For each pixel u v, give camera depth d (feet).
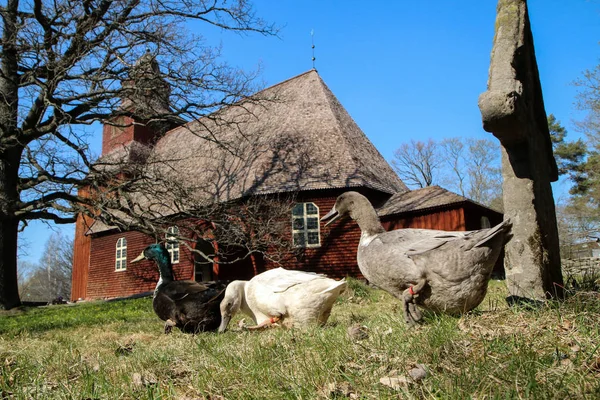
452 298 14.88
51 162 59.98
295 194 82.79
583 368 9.52
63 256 260.21
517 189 18.58
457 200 75.97
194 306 25.18
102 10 61.87
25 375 13.33
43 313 61.05
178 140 125.80
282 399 9.71
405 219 81.35
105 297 118.93
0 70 61.00
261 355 13.25
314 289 21.15
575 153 144.87
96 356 17.75
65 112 57.57
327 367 11.03
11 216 65.41
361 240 17.65
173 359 14.87
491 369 9.52
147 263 110.11
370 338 13.67
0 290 66.28
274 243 72.79
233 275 89.61
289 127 97.66
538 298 17.65
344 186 83.51
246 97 70.59
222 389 10.77
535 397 8.21
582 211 136.77
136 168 63.98
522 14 18.39
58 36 59.06
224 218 70.33
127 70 63.16
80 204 68.90
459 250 14.46
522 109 17.44
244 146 98.99
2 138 63.05
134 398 10.72
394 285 15.92
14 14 61.36
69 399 10.96
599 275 20.21
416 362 10.77
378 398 8.98
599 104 97.14
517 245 18.37
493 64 18.17
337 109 103.86
